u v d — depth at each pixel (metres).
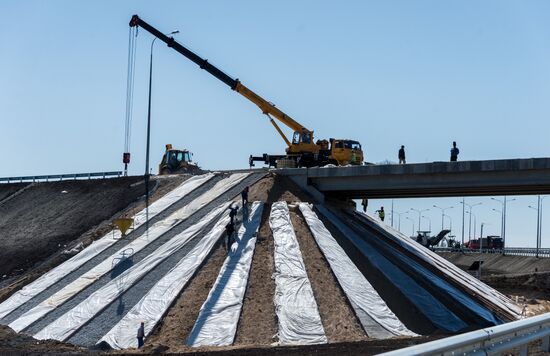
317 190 54.97
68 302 38.56
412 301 37.44
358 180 53.28
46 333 34.75
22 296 41.16
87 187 66.25
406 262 43.97
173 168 71.25
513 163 46.19
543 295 75.19
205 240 44.12
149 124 55.38
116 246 46.69
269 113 62.00
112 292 38.66
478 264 79.75
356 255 43.22
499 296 46.47
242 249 42.38
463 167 47.84
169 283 38.50
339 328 33.22
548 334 17.31
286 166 59.97
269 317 34.22
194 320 34.25
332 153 61.59
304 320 33.72
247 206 49.50
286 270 39.28
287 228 45.53
